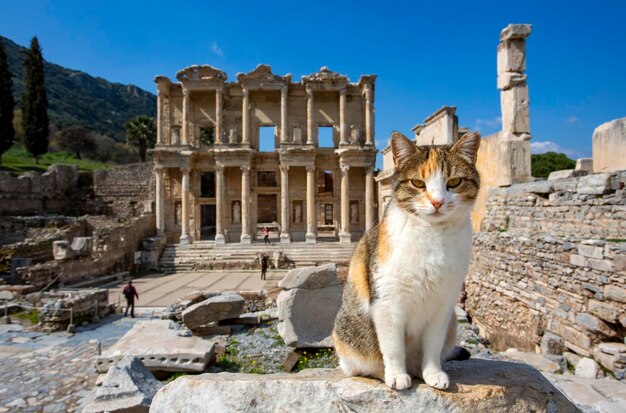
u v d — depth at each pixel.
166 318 16.72
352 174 47.50
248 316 16.31
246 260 39.16
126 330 17.09
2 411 9.70
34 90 68.38
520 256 13.51
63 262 27.56
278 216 47.38
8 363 12.95
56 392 10.71
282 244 42.38
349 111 47.03
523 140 16.64
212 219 59.81
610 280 9.73
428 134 25.16
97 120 153.12
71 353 13.97
